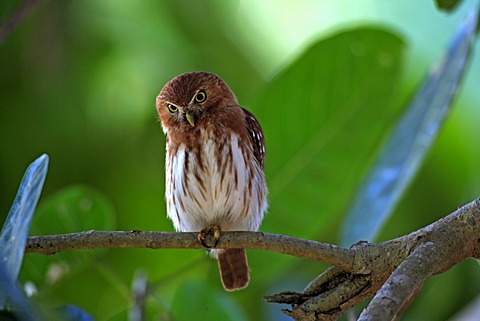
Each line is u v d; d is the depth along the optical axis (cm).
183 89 1020
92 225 1062
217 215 1026
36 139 1286
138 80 1266
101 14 1266
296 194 1104
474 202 743
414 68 1253
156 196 1295
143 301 1003
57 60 1270
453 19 1254
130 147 1288
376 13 1266
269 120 1087
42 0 997
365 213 956
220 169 1005
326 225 1273
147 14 1272
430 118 970
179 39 1274
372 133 1095
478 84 1226
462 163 1234
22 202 615
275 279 1298
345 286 747
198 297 1054
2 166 1281
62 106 1279
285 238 770
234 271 1059
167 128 1044
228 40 1280
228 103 1038
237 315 1049
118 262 1192
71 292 1170
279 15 1285
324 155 1098
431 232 736
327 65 1074
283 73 1069
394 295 675
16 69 1279
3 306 569
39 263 1045
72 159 1290
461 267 1233
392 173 966
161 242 785
